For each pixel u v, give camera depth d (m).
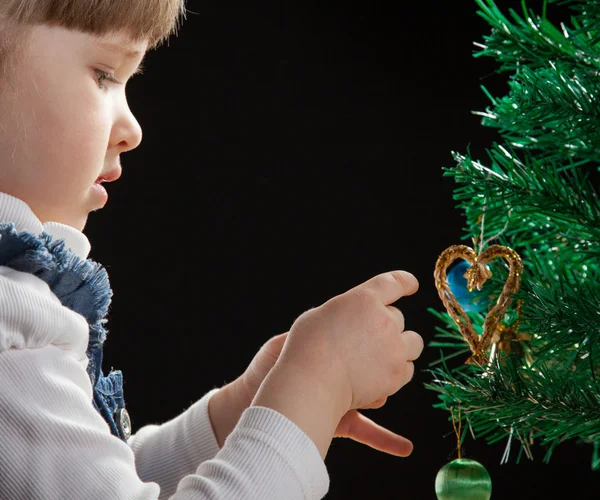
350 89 2.00
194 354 1.97
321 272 1.98
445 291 0.84
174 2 0.87
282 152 2.01
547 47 0.85
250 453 0.78
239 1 2.03
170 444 0.94
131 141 0.86
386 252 1.96
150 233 1.99
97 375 0.89
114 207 1.99
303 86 2.01
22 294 0.78
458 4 1.98
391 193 1.97
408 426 1.82
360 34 2.01
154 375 1.96
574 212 0.85
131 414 1.94
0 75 0.81
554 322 0.82
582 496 1.70
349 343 0.81
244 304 1.98
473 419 0.84
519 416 0.81
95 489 0.75
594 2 0.83
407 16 1.99
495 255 0.84
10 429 0.76
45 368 0.78
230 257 1.99
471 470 0.83
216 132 2.02
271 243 1.99
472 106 1.97
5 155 0.82
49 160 0.82
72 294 0.82
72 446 0.76
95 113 0.83
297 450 0.78
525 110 0.84
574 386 0.81
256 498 0.77
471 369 0.84
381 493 1.79
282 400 0.79
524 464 1.72
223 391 0.94
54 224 0.83
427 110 1.98
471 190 0.86
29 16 0.81
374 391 0.81
